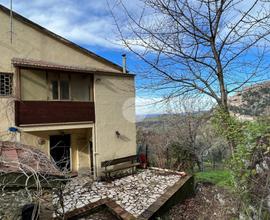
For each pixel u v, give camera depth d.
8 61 10.60
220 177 9.28
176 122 13.89
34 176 3.92
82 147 13.27
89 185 10.09
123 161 13.28
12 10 10.70
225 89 4.54
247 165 3.96
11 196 4.10
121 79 13.80
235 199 4.38
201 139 14.03
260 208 3.31
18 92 10.38
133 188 10.43
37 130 10.66
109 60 14.30
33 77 11.05
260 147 3.79
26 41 11.20
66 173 4.77
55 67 10.87
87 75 12.74
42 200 4.44
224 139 5.16
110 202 8.17
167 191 9.03
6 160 4.29
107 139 13.09
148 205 8.38
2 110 10.23
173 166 14.45
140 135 17.19
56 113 11.23
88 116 12.37
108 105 13.20
